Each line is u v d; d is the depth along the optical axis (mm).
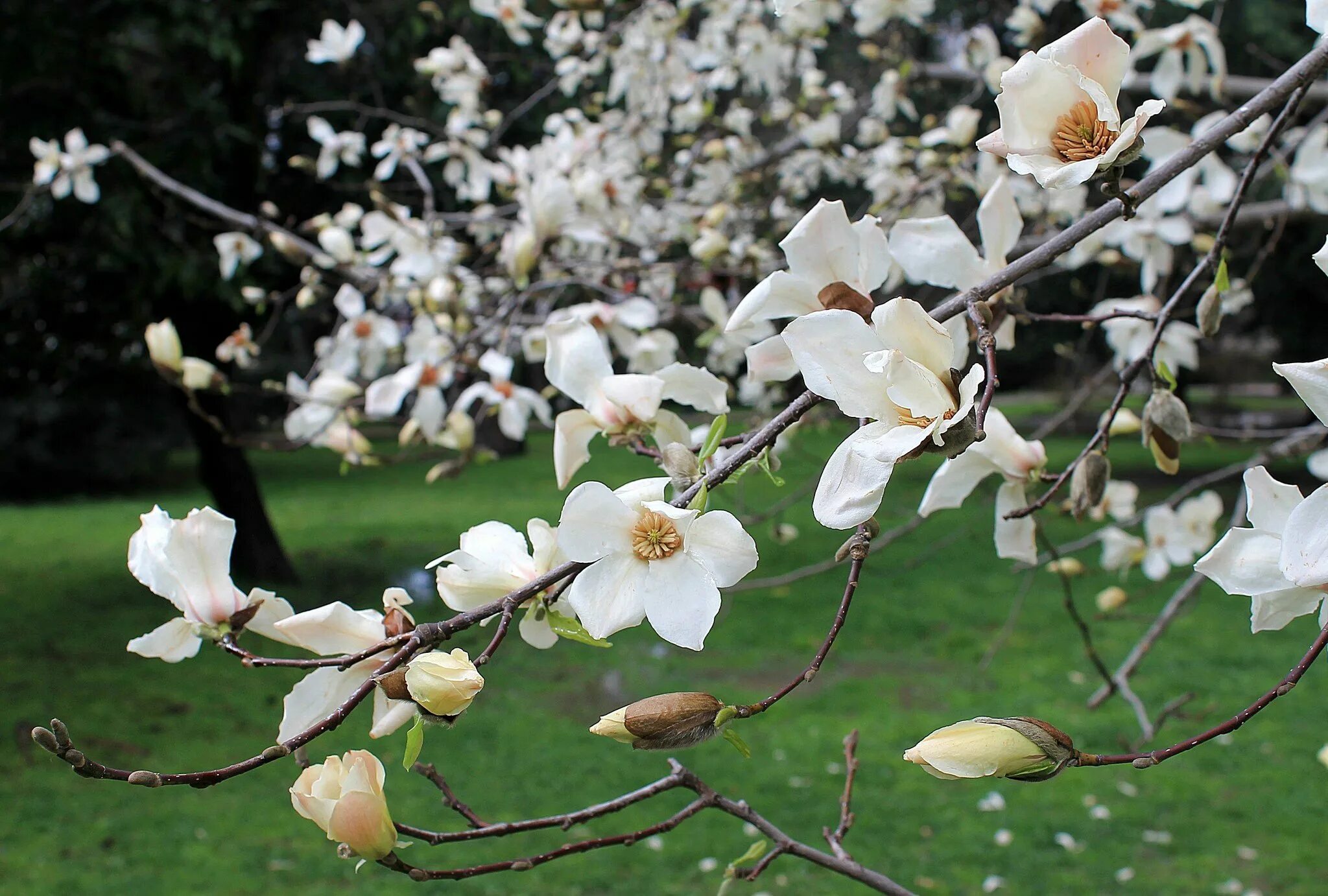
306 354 10898
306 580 10070
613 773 5523
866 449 860
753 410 4062
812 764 5578
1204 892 4230
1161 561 3123
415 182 6258
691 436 1327
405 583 9852
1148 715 6141
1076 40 947
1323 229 5770
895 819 4949
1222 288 1291
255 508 9938
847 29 4402
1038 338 7121
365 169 8117
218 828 4898
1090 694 6559
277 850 4680
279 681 7070
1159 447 1321
